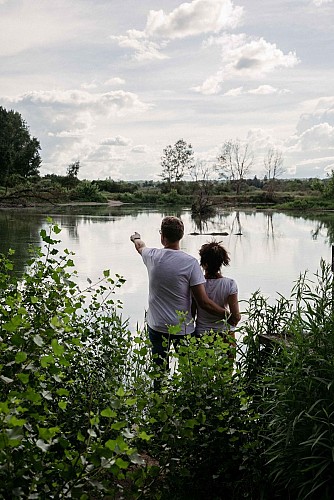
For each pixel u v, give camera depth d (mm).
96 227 30125
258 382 3355
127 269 14484
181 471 2670
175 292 4137
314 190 74125
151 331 4273
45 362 2059
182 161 95875
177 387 2910
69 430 2727
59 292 2945
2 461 1800
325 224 34906
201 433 2859
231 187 84000
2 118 80688
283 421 2766
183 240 23844
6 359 2371
